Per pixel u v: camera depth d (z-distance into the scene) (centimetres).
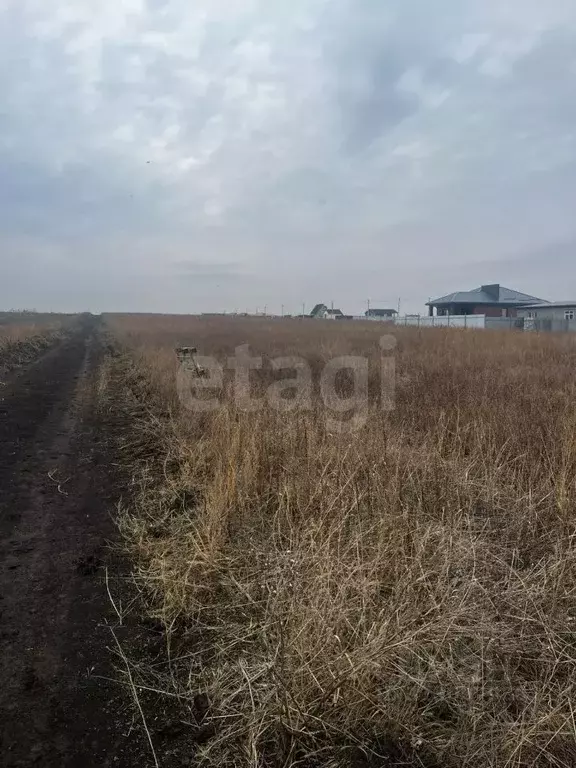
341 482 464
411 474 484
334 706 254
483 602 304
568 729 239
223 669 303
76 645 336
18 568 434
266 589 342
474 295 6656
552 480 502
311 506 447
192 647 334
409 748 246
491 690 262
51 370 1945
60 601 386
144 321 5472
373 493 448
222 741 258
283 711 245
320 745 247
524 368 1231
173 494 565
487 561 356
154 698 293
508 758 230
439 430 645
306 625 279
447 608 291
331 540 376
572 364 1334
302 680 258
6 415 1074
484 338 2194
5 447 817
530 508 423
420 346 1873
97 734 266
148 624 361
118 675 310
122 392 1335
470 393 811
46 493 613
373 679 266
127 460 738
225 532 432
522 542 402
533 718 240
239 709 273
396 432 630
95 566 439
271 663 258
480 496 491
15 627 353
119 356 2312
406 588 315
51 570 432
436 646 280
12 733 264
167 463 690
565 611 317
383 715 255
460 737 243
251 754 240
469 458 566
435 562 348
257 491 508
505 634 287
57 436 896
